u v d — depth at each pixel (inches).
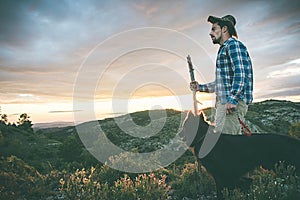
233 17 186.4
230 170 169.5
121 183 211.3
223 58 177.0
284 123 1443.2
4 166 307.1
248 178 185.5
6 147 1318.9
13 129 1829.5
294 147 166.4
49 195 258.8
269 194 163.9
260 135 173.0
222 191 168.1
